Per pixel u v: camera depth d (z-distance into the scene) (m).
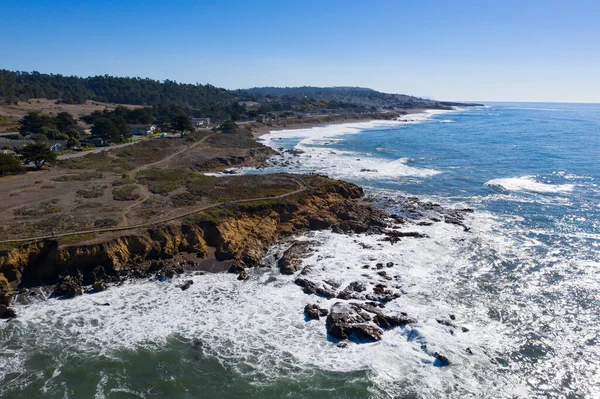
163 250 43.00
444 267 42.88
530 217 57.53
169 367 28.36
